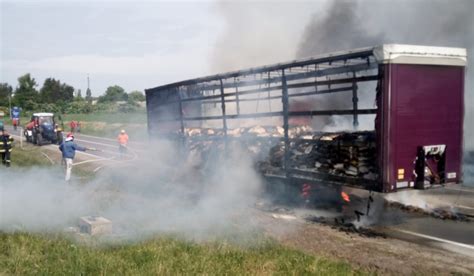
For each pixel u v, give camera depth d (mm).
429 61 8367
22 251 6770
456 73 8781
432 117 8523
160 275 5785
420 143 8398
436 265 6434
